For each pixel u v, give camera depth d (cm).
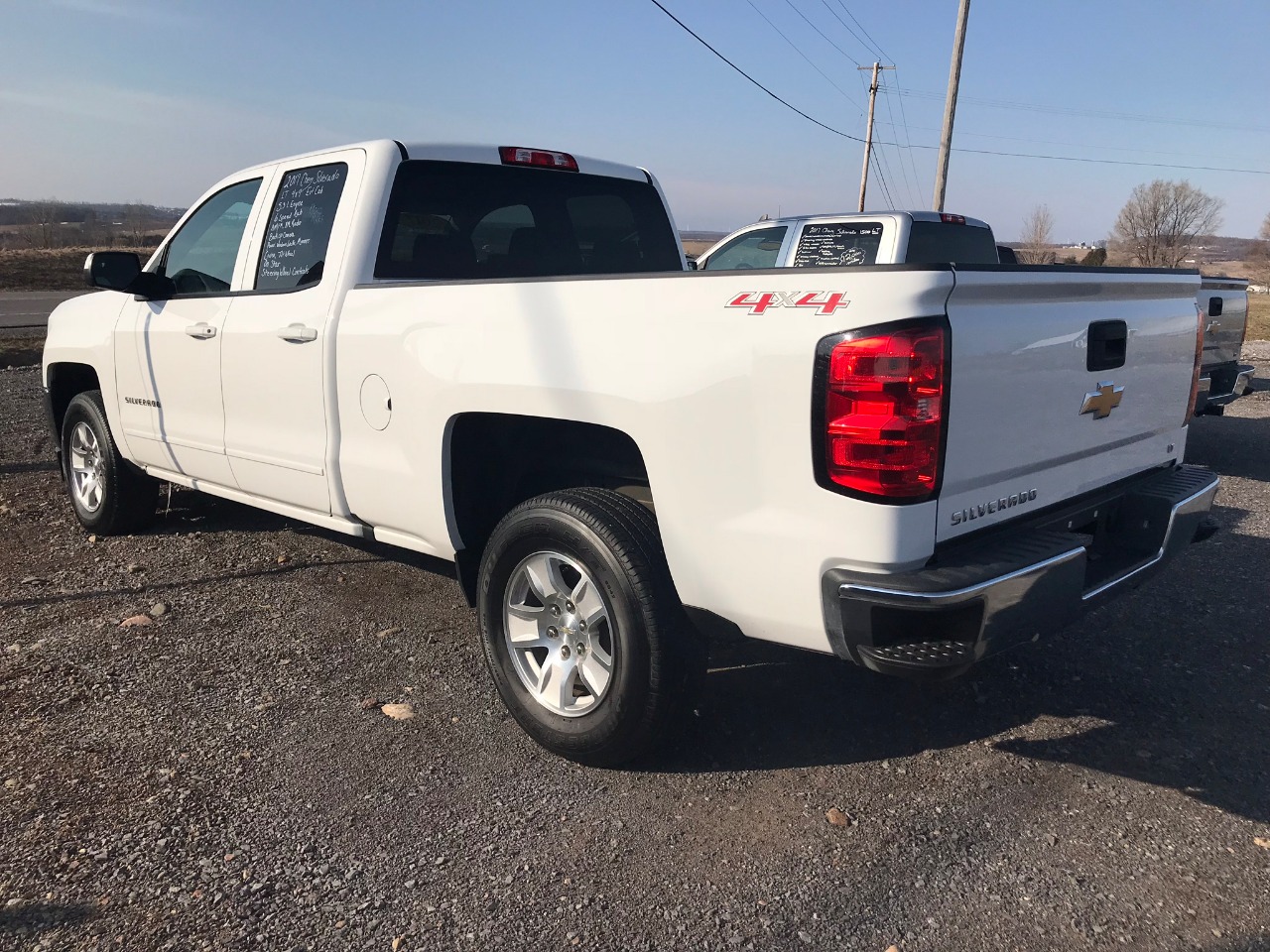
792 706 365
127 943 238
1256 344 2038
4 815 289
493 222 444
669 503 289
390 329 365
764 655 408
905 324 244
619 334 295
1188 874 266
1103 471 335
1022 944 238
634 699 300
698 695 307
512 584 333
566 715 320
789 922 246
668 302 286
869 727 350
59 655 405
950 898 255
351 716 355
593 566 303
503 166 447
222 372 450
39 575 505
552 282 316
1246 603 474
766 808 298
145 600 469
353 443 390
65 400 612
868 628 254
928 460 250
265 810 294
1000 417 274
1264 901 254
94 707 360
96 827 284
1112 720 356
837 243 837
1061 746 337
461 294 342
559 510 311
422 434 357
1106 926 245
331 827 286
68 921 245
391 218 405
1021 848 277
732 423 271
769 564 271
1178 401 376
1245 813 296
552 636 330
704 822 290
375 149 407
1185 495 347
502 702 356
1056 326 291
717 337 273
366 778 313
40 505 652
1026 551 273
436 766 322
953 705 367
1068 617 283
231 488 476
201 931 242
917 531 254
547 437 366
